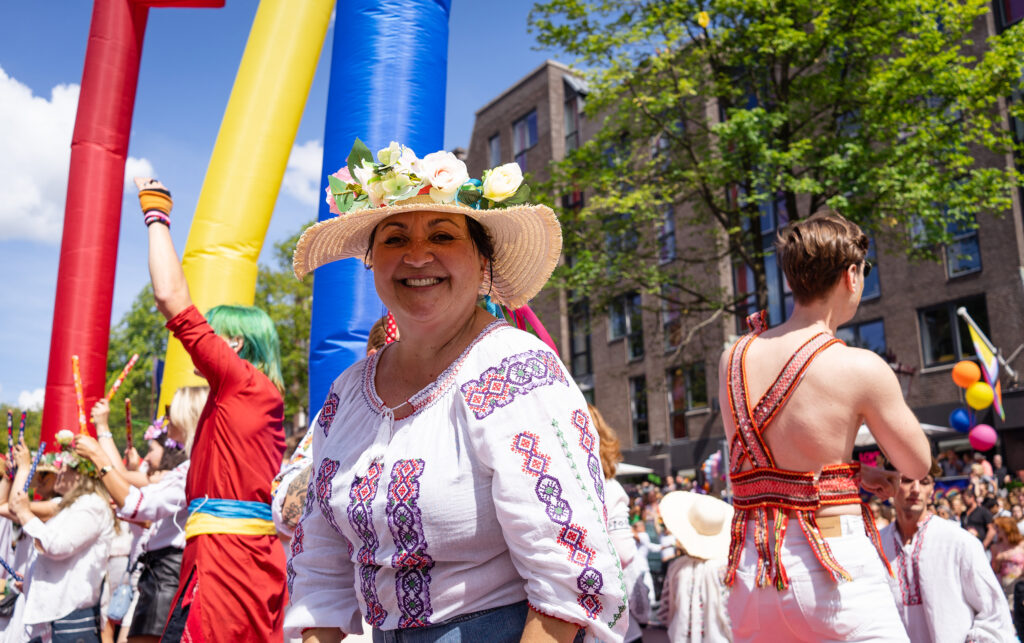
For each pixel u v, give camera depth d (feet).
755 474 6.88
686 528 14.70
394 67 12.50
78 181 17.62
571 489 4.30
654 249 48.44
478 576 4.53
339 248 5.93
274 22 17.03
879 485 7.29
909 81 37.27
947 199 38.24
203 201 16.71
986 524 32.01
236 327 9.51
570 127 86.99
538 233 5.48
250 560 8.38
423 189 5.17
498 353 4.74
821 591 6.36
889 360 58.70
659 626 21.56
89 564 15.08
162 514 10.55
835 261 6.97
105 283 17.74
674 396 71.61
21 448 15.25
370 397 5.19
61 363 17.29
